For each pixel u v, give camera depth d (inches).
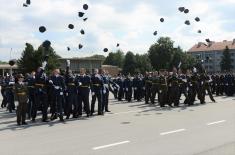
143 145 361.1
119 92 946.1
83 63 3152.1
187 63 3661.4
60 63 2044.8
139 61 3806.6
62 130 467.2
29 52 2250.2
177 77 757.3
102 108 621.9
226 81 1061.8
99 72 655.8
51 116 570.6
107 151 339.3
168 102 754.2
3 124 538.9
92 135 423.5
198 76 794.2
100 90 620.4
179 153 325.1
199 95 792.9
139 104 822.5
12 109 763.4
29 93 575.8
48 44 663.1
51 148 357.7
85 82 602.9
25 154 335.6
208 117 559.8
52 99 557.9
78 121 548.7
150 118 560.7
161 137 401.4
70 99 581.9
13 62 824.3
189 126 474.3
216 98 957.8
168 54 3853.3
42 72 565.6
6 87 729.0
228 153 322.3
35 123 540.1
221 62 4057.6
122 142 378.0
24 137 423.5
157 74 823.1
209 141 376.2
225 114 593.6
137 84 928.9
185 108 706.8
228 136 402.9
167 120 534.0
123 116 594.6
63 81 557.9
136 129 457.4
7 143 389.1
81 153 333.4
